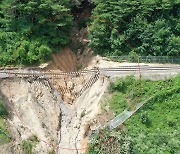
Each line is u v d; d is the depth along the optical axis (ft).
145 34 179.93
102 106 161.68
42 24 183.11
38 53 179.22
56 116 167.73
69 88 178.60
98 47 187.93
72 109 172.55
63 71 183.62
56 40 183.52
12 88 173.37
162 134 149.69
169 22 180.86
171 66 175.32
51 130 163.22
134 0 183.21
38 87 172.96
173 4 181.78
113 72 172.45
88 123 159.94
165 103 159.53
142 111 157.69
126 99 162.50
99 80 172.55
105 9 185.68
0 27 186.60
